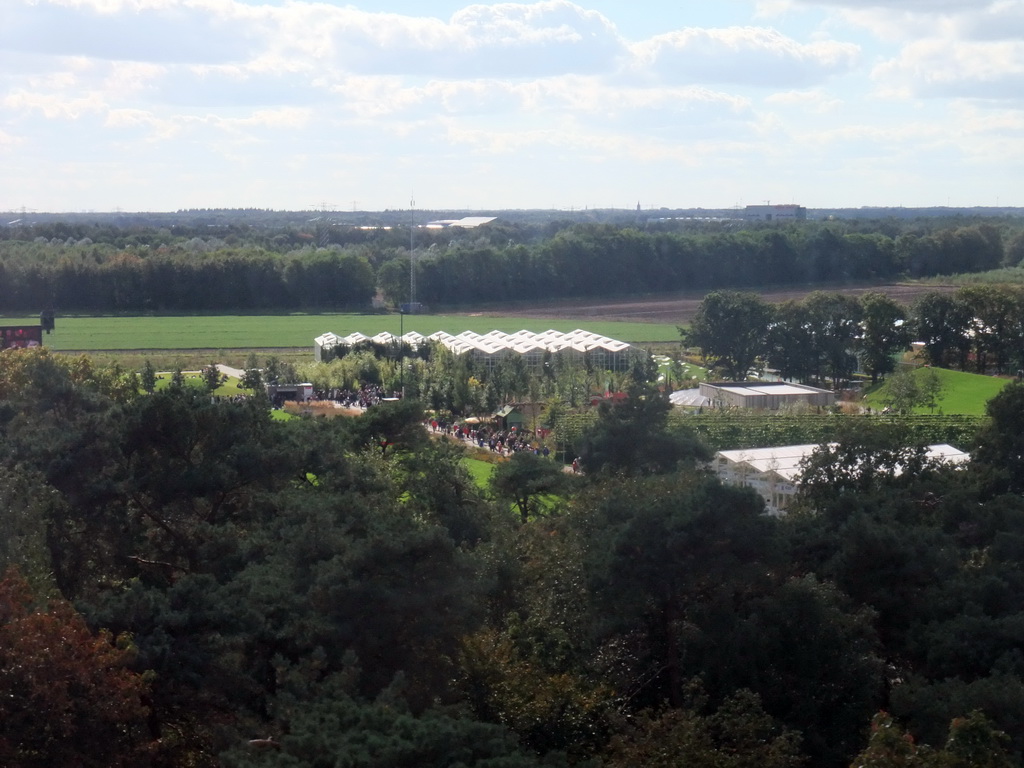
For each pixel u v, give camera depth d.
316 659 48.66
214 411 76.44
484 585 57.44
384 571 53.88
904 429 114.12
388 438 101.81
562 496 97.88
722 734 49.09
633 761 45.31
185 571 71.44
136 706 45.47
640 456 107.12
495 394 190.62
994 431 107.88
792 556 68.88
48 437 75.75
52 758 43.53
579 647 62.22
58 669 44.03
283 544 60.28
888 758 39.06
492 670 51.66
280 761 36.88
